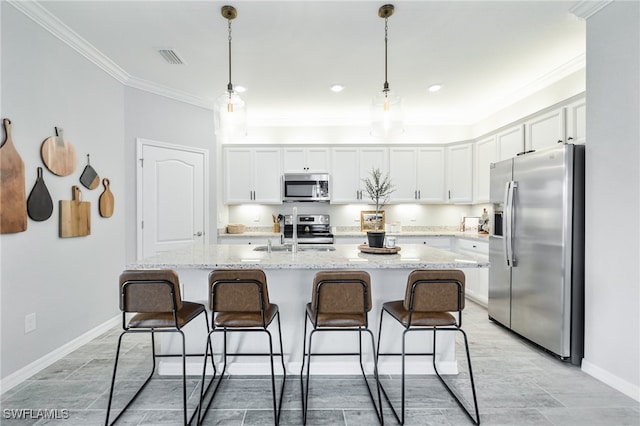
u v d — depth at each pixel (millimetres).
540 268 2512
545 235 2457
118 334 2910
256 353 2219
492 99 4082
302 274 2201
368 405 1887
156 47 2740
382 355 2229
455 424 1718
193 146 3945
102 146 2969
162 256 2205
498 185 3068
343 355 2217
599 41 2080
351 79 3424
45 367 2297
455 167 4570
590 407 1847
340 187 4699
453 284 1715
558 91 3238
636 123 1861
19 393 1987
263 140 4945
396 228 4828
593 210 2137
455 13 2293
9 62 2041
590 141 2156
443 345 2236
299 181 4605
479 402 1900
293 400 1925
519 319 2768
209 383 2082
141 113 3457
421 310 1725
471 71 3248
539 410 1825
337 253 2357
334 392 2016
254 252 2412
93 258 2844
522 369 2289
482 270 3688
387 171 4695
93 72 2852
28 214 2182
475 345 2699
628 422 1719
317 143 4820
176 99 3771
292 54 2871
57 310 2432
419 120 4918
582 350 2322
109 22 2377
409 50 2816
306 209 5020
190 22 2383
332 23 2400
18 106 2104
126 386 2070
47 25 2299
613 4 1985
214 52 2832
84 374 2215
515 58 2967
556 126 2854
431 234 4461
